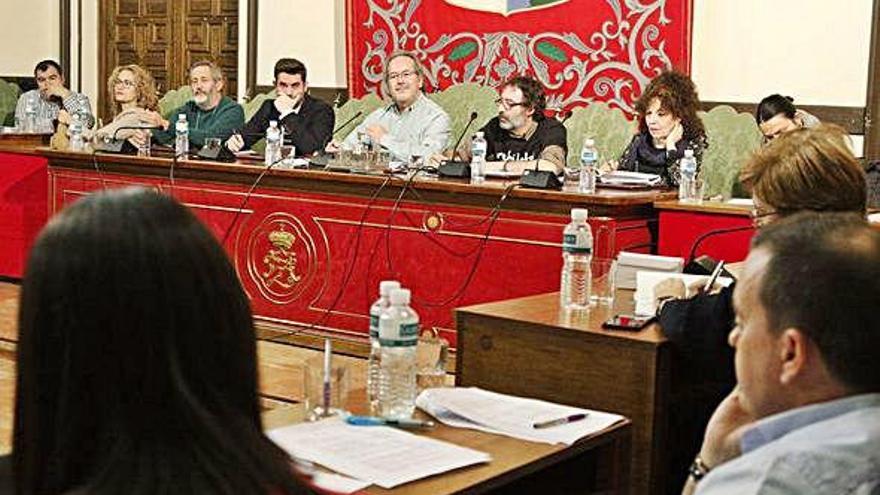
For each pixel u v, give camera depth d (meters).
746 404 1.49
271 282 5.52
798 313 1.40
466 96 6.93
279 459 1.04
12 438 1.01
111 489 0.96
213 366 1.01
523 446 2.22
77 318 0.98
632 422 2.76
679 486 2.94
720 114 6.09
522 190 4.78
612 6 7.05
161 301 0.99
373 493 1.91
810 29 6.49
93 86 9.67
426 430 2.30
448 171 5.18
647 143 5.48
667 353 2.78
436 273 5.06
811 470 1.34
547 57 7.30
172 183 5.79
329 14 8.26
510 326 2.96
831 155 2.44
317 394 2.40
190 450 0.99
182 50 9.20
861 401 1.39
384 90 7.94
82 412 0.98
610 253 4.63
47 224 1.02
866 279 1.39
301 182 5.39
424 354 2.66
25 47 9.83
